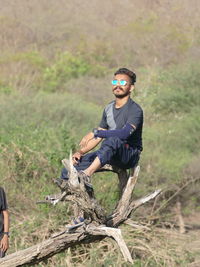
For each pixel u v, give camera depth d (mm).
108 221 7363
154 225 16031
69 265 12953
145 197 7586
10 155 15984
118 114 7660
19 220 14695
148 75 25594
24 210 15172
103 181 15391
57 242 7297
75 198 6922
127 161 7531
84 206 6938
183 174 19250
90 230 7078
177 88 23516
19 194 15250
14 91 26250
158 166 18562
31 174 15969
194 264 14508
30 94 25969
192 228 17531
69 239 7234
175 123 21750
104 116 7938
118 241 6836
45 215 14469
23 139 17203
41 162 15953
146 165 18562
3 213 9156
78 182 6844
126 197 7492
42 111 21953
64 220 14391
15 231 13836
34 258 7402
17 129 18422
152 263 13641
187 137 20984
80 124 21375
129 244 14062
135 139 7676
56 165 15750
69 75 31672
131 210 7512
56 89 30016
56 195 6891
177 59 31641
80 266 13148
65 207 14469
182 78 23828
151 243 14484
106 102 25828
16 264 7402
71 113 21984
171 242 15000
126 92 7676
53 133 18000
